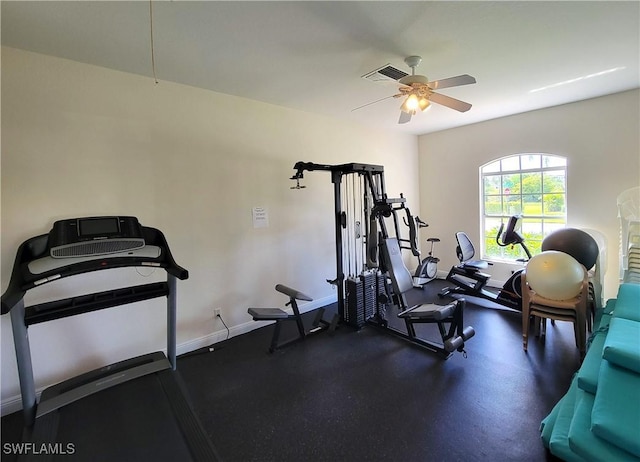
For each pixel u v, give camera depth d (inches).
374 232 139.1
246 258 138.9
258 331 140.8
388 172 205.2
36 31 80.6
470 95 142.3
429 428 79.1
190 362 115.0
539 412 83.3
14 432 83.0
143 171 110.6
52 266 75.5
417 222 200.8
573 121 157.0
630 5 76.9
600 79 126.5
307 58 100.1
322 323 144.4
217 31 83.4
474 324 141.7
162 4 71.2
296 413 86.6
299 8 74.5
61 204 95.9
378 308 139.4
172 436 67.8
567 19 82.7
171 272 87.8
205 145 125.1
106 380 86.2
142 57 96.5
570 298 109.3
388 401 90.2
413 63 103.0
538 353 113.7
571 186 159.8
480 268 166.4
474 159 196.9
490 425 79.3
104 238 85.7
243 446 75.6
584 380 69.0
